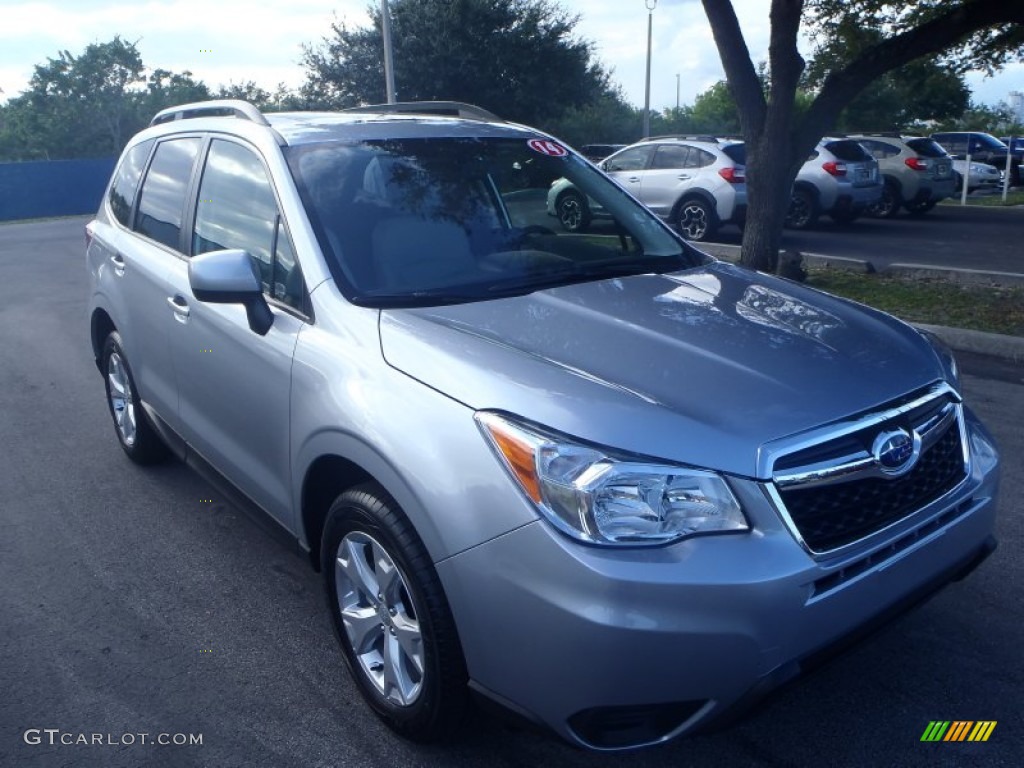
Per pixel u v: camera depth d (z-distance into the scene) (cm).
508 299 338
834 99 958
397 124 427
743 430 255
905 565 276
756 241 1003
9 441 623
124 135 5491
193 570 438
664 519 244
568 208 419
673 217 1648
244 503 392
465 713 287
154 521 491
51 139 5350
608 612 236
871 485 269
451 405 271
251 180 394
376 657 320
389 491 279
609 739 250
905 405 283
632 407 257
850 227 1831
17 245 2086
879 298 987
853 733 312
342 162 386
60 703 340
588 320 316
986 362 762
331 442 304
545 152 446
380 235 360
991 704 325
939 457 296
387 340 304
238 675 355
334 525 315
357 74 3014
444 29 2886
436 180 395
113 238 521
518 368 275
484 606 255
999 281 1045
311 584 424
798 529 252
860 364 296
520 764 302
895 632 368
